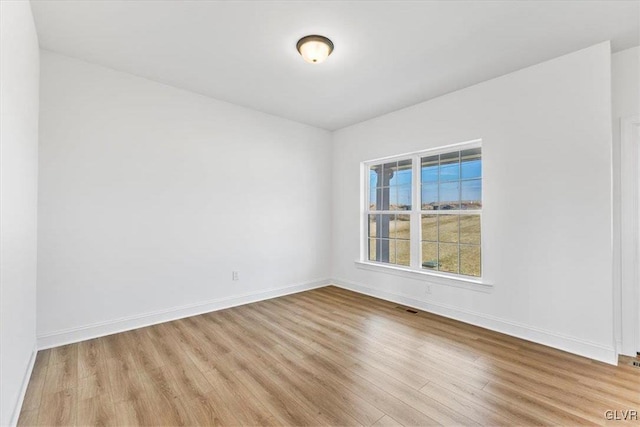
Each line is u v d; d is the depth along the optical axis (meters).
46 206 2.58
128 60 2.79
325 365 2.33
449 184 3.55
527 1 2.00
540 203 2.75
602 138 2.44
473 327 3.11
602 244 2.43
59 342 2.63
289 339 2.81
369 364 2.35
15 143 1.67
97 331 2.84
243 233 3.93
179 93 3.38
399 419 1.73
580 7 2.05
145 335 2.88
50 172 2.60
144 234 3.13
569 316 2.57
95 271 2.83
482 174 3.15
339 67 2.89
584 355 2.48
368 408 1.83
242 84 3.28
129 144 3.04
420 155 3.86
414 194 3.89
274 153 4.27
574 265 2.56
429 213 3.73
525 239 2.84
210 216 3.63
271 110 4.07
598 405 1.84
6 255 1.51
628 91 2.53
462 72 2.97
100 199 2.87
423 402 1.88
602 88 2.44
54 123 2.63
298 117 4.34
